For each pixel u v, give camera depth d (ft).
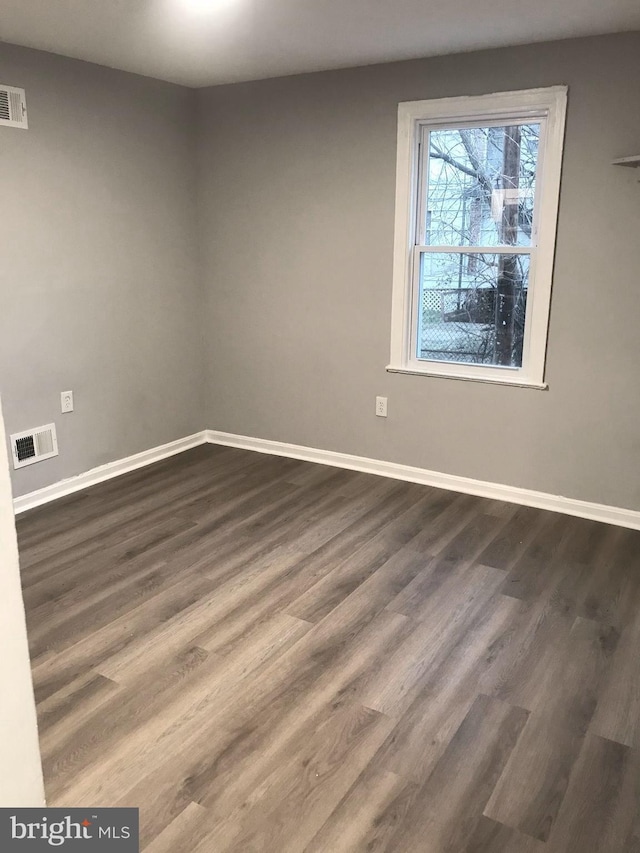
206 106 14.25
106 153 12.69
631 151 10.48
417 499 12.74
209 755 6.51
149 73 12.94
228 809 5.91
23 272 11.57
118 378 13.69
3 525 2.80
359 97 12.49
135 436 14.32
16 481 12.00
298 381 14.58
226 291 15.03
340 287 13.58
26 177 11.38
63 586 9.57
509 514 12.07
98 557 10.43
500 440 12.55
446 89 11.67
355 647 8.22
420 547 10.79
